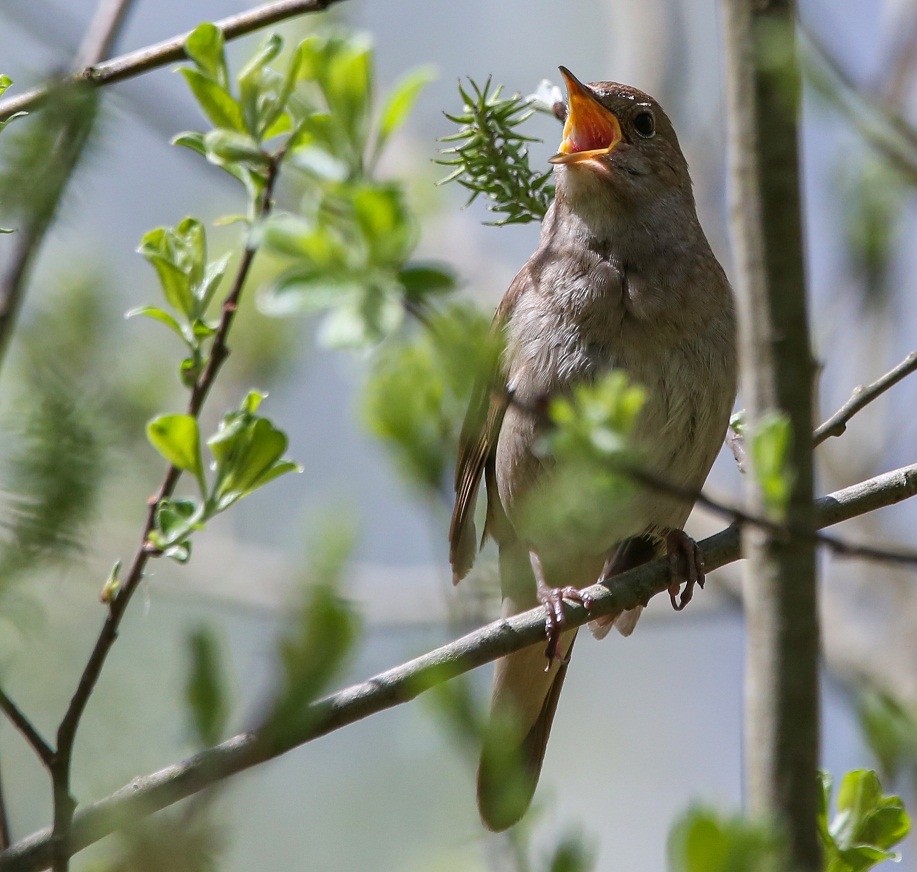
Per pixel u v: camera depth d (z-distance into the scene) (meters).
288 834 8.54
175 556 5.39
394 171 11.45
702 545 7.50
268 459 5.45
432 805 5.52
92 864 4.68
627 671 14.34
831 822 5.46
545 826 4.34
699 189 11.41
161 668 7.76
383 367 4.02
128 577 5.37
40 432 3.77
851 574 12.43
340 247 3.68
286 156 4.35
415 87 4.23
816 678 5.13
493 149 7.13
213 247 10.03
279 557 12.01
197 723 3.74
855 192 5.77
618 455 4.13
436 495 4.00
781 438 4.71
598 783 13.66
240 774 3.80
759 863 3.41
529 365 8.08
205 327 5.66
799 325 5.20
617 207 8.29
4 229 4.52
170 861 3.63
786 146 5.18
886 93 7.58
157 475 8.59
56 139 4.08
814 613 5.14
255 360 10.38
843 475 11.29
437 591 12.17
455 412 3.95
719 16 5.54
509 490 8.27
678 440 8.05
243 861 8.34
